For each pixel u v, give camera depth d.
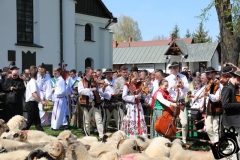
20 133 6.21
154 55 41.59
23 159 4.93
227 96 6.30
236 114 6.29
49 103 12.33
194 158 5.47
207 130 8.15
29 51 20.20
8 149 5.34
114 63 43.28
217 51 38.38
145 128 8.80
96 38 26.89
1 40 18.83
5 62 19.00
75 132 11.21
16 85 10.41
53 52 21.67
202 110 8.88
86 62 26.38
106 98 10.36
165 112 8.11
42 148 4.62
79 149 4.77
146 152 6.09
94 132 10.84
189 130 9.14
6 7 19.05
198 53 36.28
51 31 21.56
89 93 9.75
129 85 8.77
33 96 9.37
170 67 8.87
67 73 15.25
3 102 10.73
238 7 13.39
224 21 13.77
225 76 6.96
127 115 8.76
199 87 9.77
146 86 9.11
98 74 12.70
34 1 20.75
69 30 22.69
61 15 22.09
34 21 20.75
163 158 5.43
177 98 8.16
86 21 26.09
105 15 27.66
